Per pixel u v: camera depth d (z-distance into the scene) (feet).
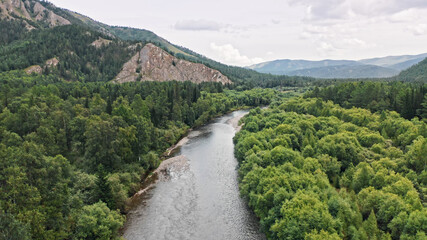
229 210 185.68
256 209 163.84
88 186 170.09
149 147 295.28
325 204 142.10
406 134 247.70
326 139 246.06
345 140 234.79
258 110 458.50
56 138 239.30
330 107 402.11
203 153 307.99
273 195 156.97
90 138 214.69
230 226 167.53
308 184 165.37
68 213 135.03
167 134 341.62
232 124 463.83
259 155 220.23
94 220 136.56
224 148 325.42
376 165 196.13
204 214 181.37
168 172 254.27
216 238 156.46
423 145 191.93
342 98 437.58
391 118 306.96
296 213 133.08
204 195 207.92
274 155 210.18
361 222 137.59
